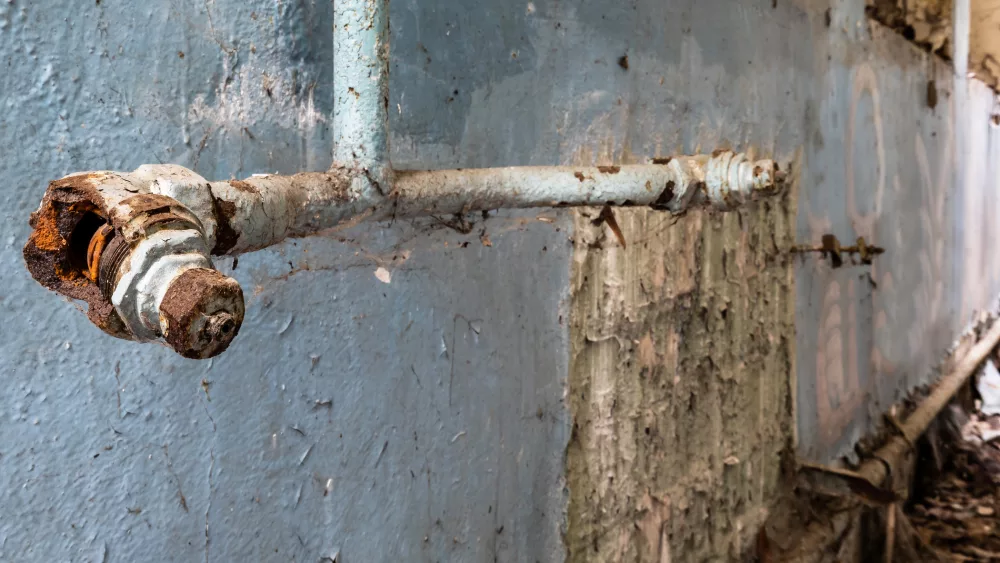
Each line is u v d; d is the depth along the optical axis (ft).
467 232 2.83
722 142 4.57
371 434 2.51
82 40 1.75
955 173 10.16
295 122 2.20
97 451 1.83
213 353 1.09
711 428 4.66
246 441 2.14
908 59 8.12
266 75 2.12
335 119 1.81
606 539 3.78
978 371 11.51
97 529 1.84
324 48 2.26
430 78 2.62
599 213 3.46
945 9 9.12
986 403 11.17
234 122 2.05
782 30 5.29
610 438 3.74
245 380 2.12
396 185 1.86
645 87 3.82
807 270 5.89
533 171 2.20
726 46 4.56
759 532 5.24
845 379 6.83
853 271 6.87
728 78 4.60
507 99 2.98
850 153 6.68
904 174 8.20
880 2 7.20
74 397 1.78
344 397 2.41
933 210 9.32
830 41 6.14
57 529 1.77
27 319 1.70
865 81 6.95
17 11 1.64
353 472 2.46
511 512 3.19
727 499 4.88
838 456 6.71
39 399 1.73
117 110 1.81
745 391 5.03
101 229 1.12
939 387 9.45
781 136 5.34
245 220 1.42
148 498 1.94
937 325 9.76
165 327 1.06
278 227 1.53
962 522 8.12
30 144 1.68
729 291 4.75
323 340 2.32
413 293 2.62
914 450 8.61
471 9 2.78
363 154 1.77
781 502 5.60
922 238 8.95
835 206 6.40
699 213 4.35
